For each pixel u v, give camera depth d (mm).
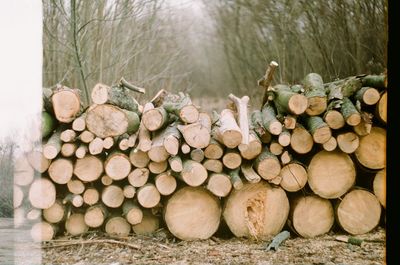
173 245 3520
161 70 7605
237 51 8562
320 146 3568
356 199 3625
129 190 3490
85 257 3283
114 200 3520
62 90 3447
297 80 7160
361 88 3551
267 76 3992
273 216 3582
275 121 3412
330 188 3586
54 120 3631
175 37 7941
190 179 3383
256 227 3576
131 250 3404
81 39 5719
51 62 5652
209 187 3441
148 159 3479
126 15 6375
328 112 3432
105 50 6316
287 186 3543
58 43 5656
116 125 3393
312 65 6918
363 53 6008
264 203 3562
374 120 3613
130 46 6785
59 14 5590
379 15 5691
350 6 6105
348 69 6273
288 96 3402
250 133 3504
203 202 3598
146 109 3611
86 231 3617
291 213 3670
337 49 6426
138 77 6965
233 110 3982
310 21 6723
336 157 3586
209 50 9180
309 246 3439
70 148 3408
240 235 3604
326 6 6426
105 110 3389
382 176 3598
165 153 3385
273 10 7371
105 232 3672
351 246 3420
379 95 3400
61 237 3604
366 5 5848
